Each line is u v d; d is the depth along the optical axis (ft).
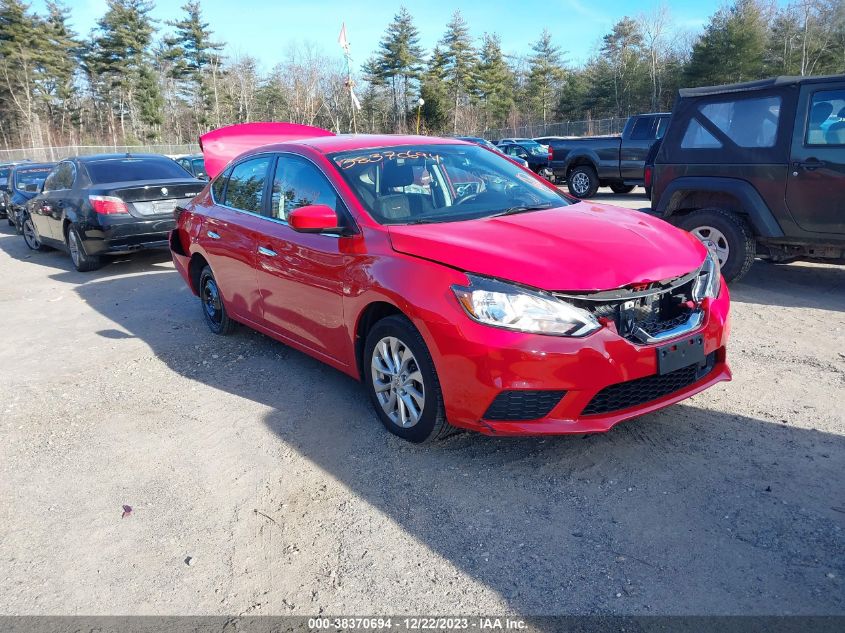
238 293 17.34
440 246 11.23
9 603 8.90
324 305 13.57
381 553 9.40
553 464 11.36
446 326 10.55
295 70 254.47
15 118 238.89
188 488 11.51
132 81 237.45
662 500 10.13
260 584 8.96
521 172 15.78
